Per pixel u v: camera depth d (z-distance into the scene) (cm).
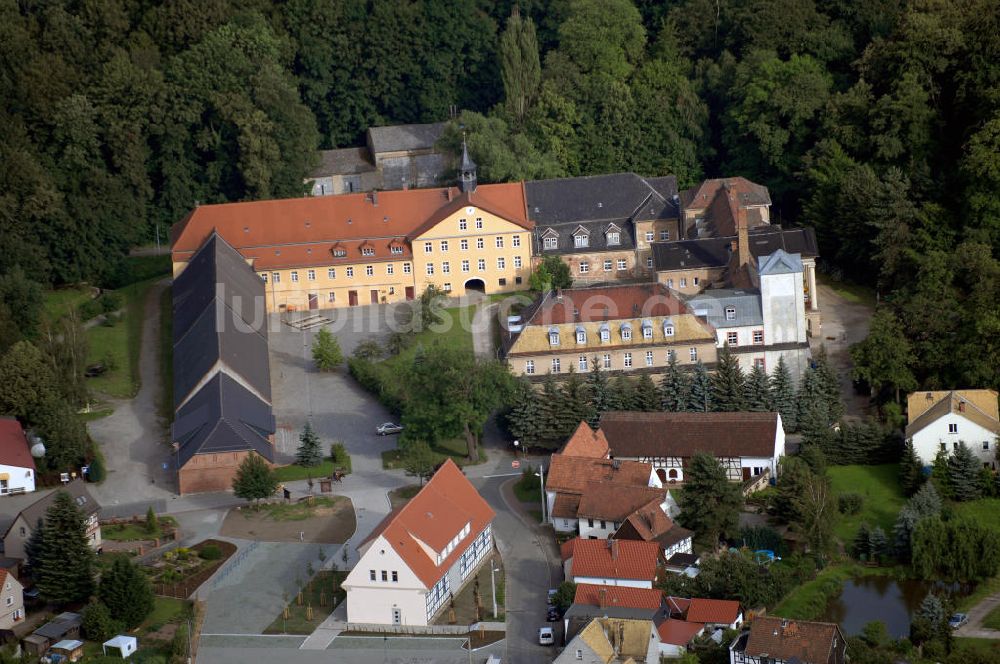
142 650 19312
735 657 18388
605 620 18750
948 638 18975
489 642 19412
